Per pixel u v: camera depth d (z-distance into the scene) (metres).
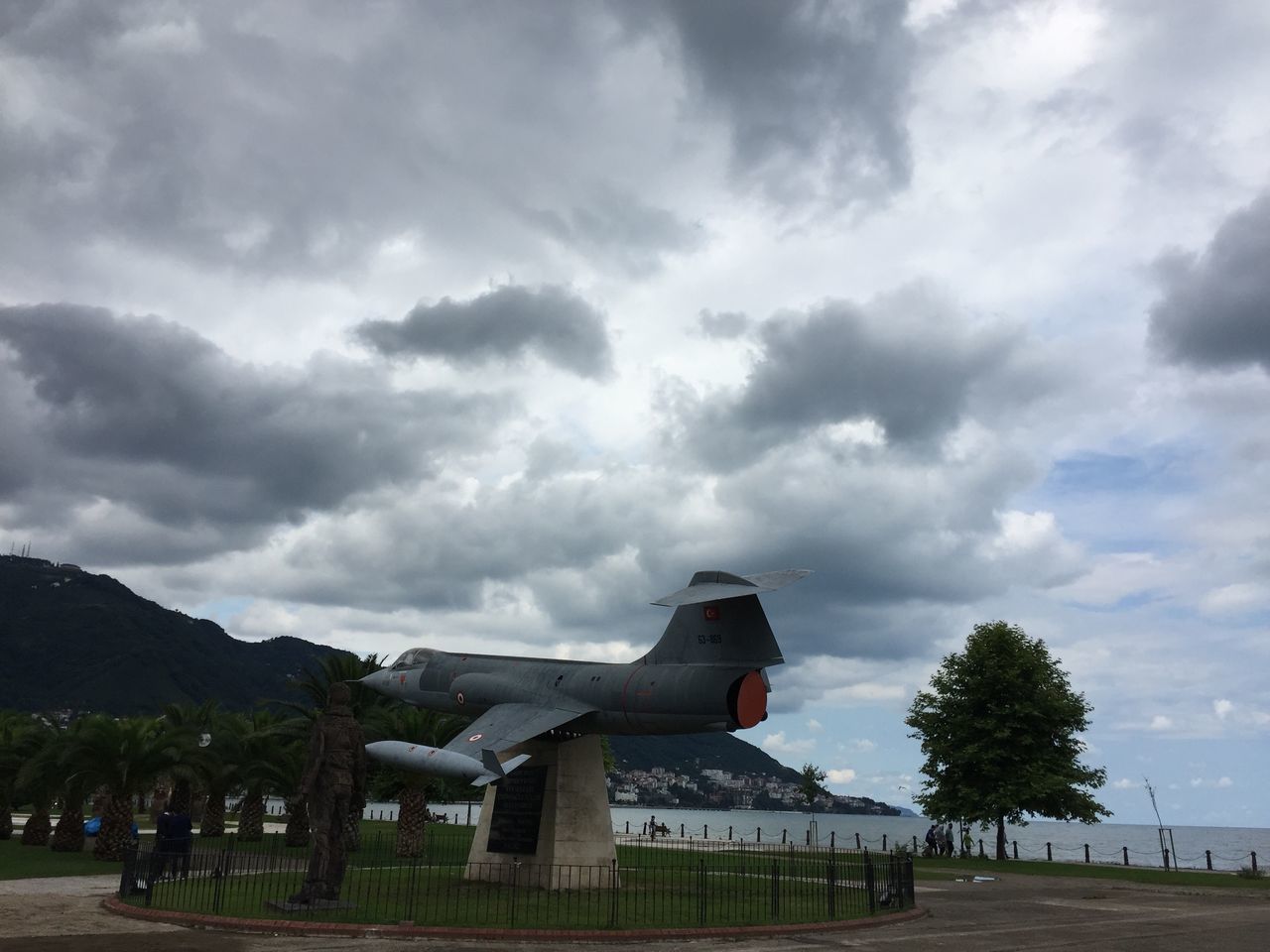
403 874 25.27
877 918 18.77
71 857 30.36
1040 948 15.59
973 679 41.97
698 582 22.69
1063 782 38.97
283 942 14.34
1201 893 27.69
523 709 23.81
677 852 37.19
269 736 35.06
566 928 15.95
